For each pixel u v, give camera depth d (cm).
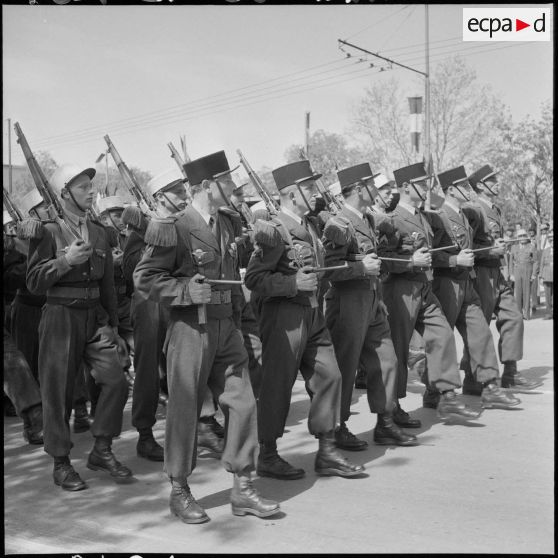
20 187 801
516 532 448
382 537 441
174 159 686
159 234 464
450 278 744
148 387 600
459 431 670
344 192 621
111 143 757
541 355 1073
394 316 679
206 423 626
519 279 1678
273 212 564
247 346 671
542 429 673
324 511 482
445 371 683
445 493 514
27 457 616
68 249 522
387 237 672
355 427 689
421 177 701
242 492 476
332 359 546
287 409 546
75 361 530
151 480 549
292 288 516
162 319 605
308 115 1045
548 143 1859
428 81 1586
